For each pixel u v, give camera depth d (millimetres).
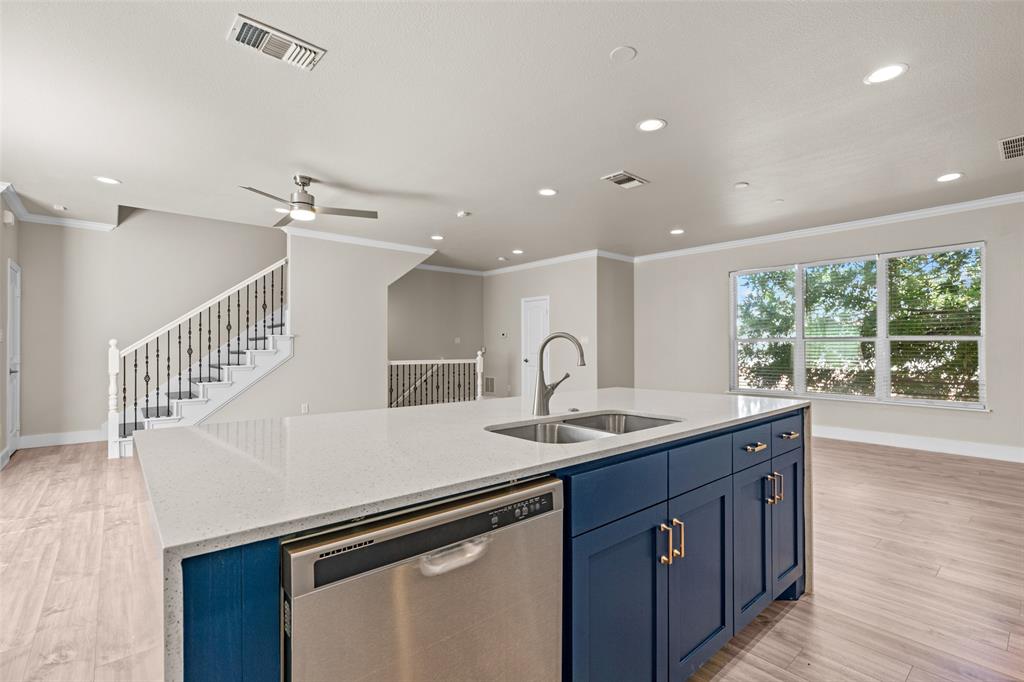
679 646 1565
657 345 7523
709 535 1712
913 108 2898
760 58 2398
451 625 983
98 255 5867
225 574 773
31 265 5418
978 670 1779
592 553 1284
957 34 2209
